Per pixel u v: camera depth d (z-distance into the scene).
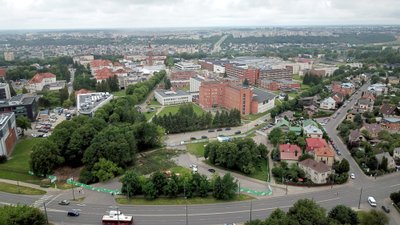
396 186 182.62
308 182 184.12
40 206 160.38
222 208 159.25
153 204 162.62
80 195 172.00
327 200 167.00
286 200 167.00
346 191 176.62
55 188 180.25
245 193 174.25
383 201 166.75
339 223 129.75
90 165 196.12
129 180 170.00
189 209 158.25
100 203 163.75
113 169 190.50
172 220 148.75
